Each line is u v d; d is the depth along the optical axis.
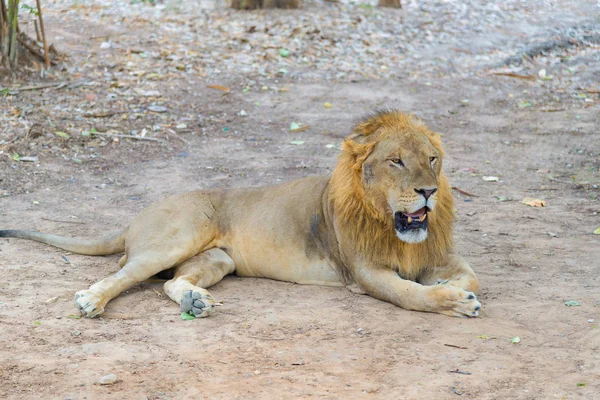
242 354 7.97
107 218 13.25
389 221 9.21
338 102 21.00
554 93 22.16
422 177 8.76
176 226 10.13
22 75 20.25
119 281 9.48
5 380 7.35
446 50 26.47
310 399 6.95
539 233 12.47
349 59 24.89
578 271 10.62
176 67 22.44
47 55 21.09
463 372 7.48
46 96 19.27
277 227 10.23
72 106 18.88
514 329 8.53
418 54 25.97
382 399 6.95
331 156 17.12
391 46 26.53
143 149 17.08
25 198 14.13
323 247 10.06
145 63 22.53
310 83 22.44
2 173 15.16
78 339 8.33
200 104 20.11
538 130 19.16
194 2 30.55
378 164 9.03
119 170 15.88
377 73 23.75
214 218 10.51
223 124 18.97
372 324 8.74
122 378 7.41
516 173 16.23
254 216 10.38
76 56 22.53
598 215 13.39
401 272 9.58
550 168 16.55
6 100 18.70
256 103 20.52
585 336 8.30
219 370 7.59
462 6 32.31
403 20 29.59
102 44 23.88
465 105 21.14
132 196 14.47
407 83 22.89
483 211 13.73
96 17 27.39
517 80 23.44
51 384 7.27
